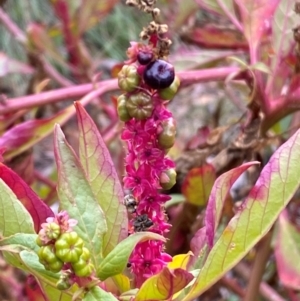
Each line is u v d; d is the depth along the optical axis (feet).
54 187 0.71
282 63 0.62
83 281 0.34
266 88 0.62
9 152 0.63
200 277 0.36
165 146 0.37
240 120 0.71
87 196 0.37
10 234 0.37
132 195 0.39
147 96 0.36
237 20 0.66
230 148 0.66
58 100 0.69
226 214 0.60
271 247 0.71
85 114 0.39
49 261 0.32
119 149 0.86
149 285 0.35
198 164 0.70
